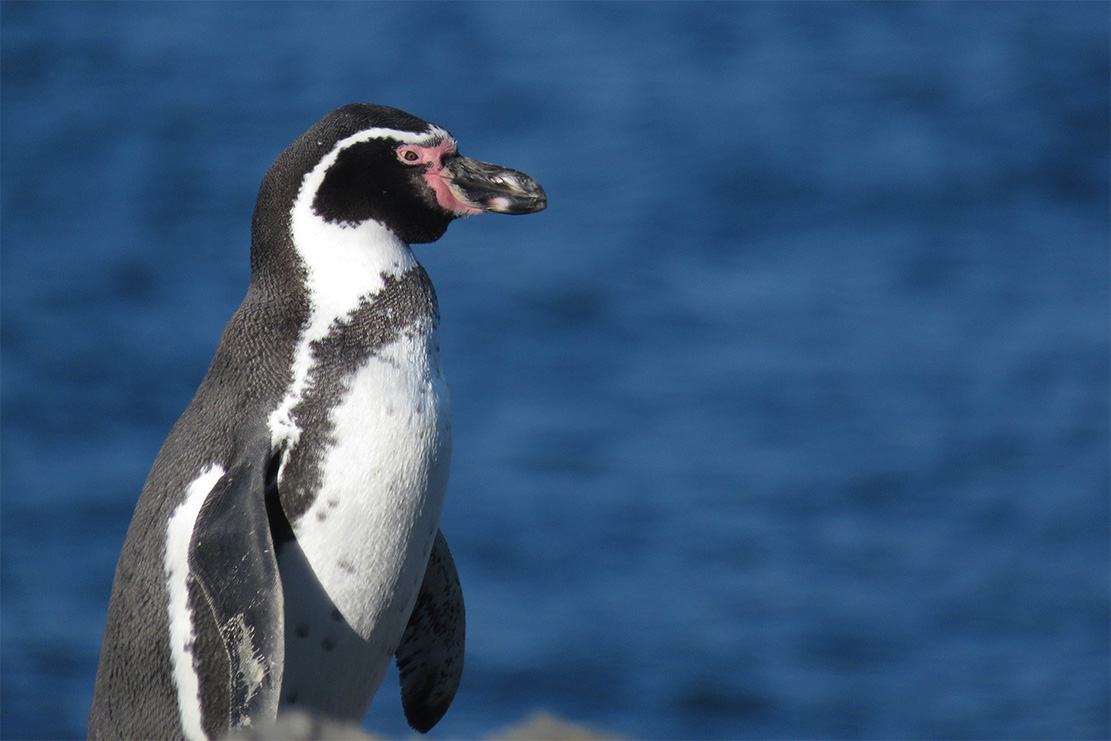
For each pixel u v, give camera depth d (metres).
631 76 46.22
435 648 5.35
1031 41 49.12
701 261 29.77
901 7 54.84
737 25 52.88
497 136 39.84
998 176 35.25
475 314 26.78
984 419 21.45
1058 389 22.42
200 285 28.56
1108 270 28.28
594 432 21.47
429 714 5.41
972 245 30.25
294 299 4.82
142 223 32.59
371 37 52.94
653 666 15.00
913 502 19.03
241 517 4.35
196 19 56.72
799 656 15.30
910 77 45.38
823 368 23.75
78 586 16.38
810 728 13.89
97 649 14.84
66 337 25.38
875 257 29.72
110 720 4.64
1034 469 19.78
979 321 25.69
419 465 4.65
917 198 33.75
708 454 20.62
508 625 15.86
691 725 13.91
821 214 32.75
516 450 20.89
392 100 44.25
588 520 18.48
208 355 24.69
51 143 39.75
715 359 24.44
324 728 3.71
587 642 15.44
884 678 14.91
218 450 4.59
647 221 32.22
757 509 18.86
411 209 4.98
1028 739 13.61
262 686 4.14
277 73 48.16
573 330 26.05
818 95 43.66
